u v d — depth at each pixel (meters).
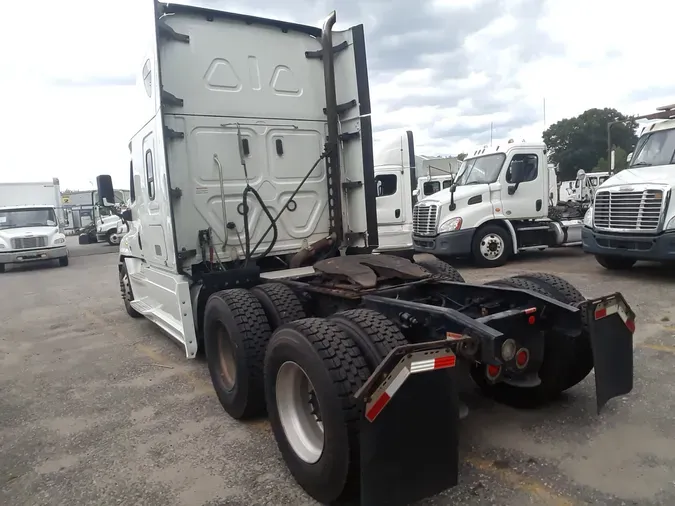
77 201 39.06
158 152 5.06
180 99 4.97
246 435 3.85
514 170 11.59
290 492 3.05
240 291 4.27
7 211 18.97
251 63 5.45
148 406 4.55
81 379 5.45
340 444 2.61
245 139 5.42
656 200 8.10
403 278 4.08
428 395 2.48
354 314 3.09
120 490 3.20
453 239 11.34
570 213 13.18
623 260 9.61
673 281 8.34
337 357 2.72
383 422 2.37
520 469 3.09
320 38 5.88
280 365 3.11
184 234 5.08
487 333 2.72
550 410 3.87
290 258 5.80
